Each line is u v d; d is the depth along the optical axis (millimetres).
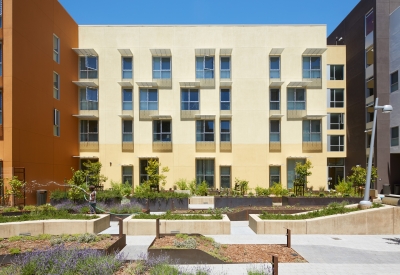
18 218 10797
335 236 11094
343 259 8320
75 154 23484
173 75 24000
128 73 24125
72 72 23156
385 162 24141
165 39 24094
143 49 24078
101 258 6492
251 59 24125
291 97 24250
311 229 11430
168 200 16828
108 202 16406
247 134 23953
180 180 23219
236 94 24016
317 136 24203
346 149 29531
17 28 16344
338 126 28344
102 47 24094
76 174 17703
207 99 24000
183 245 8148
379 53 24531
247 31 24219
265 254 8414
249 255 8258
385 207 12000
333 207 13148
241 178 23766
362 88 26938
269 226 11406
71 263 6051
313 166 23656
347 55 29656
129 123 24078
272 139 24125
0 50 15914
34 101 17891
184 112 23922
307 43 24250
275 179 24031
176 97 23984
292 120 24141
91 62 24078
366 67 26406
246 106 24000
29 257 6387
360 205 12695
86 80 24078
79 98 24141
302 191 21562
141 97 24000
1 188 15344
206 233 11273
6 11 15961
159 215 12242
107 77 24031
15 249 7641
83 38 24094
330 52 28531
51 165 19766
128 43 24125
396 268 7562
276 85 23891
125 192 19031
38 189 18016
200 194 20938
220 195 20766
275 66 24266
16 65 16203
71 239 8750
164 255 7520
